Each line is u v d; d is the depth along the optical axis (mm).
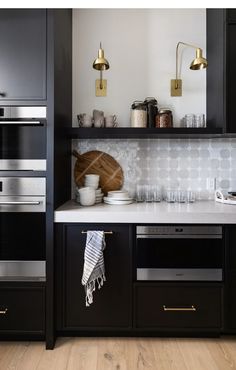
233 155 2309
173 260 1745
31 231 1733
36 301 1733
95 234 1692
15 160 1723
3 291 1739
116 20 2297
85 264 1669
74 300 1753
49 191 1708
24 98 1703
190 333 1811
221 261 1746
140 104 2117
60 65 1877
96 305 1756
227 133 1904
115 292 1751
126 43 2301
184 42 2291
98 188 2252
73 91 2307
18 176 1717
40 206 1723
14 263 1734
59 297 1748
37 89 1701
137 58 2303
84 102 2311
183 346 1732
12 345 1749
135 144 2312
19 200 1716
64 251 1738
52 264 1714
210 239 1739
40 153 1756
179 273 1750
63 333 1825
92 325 1764
